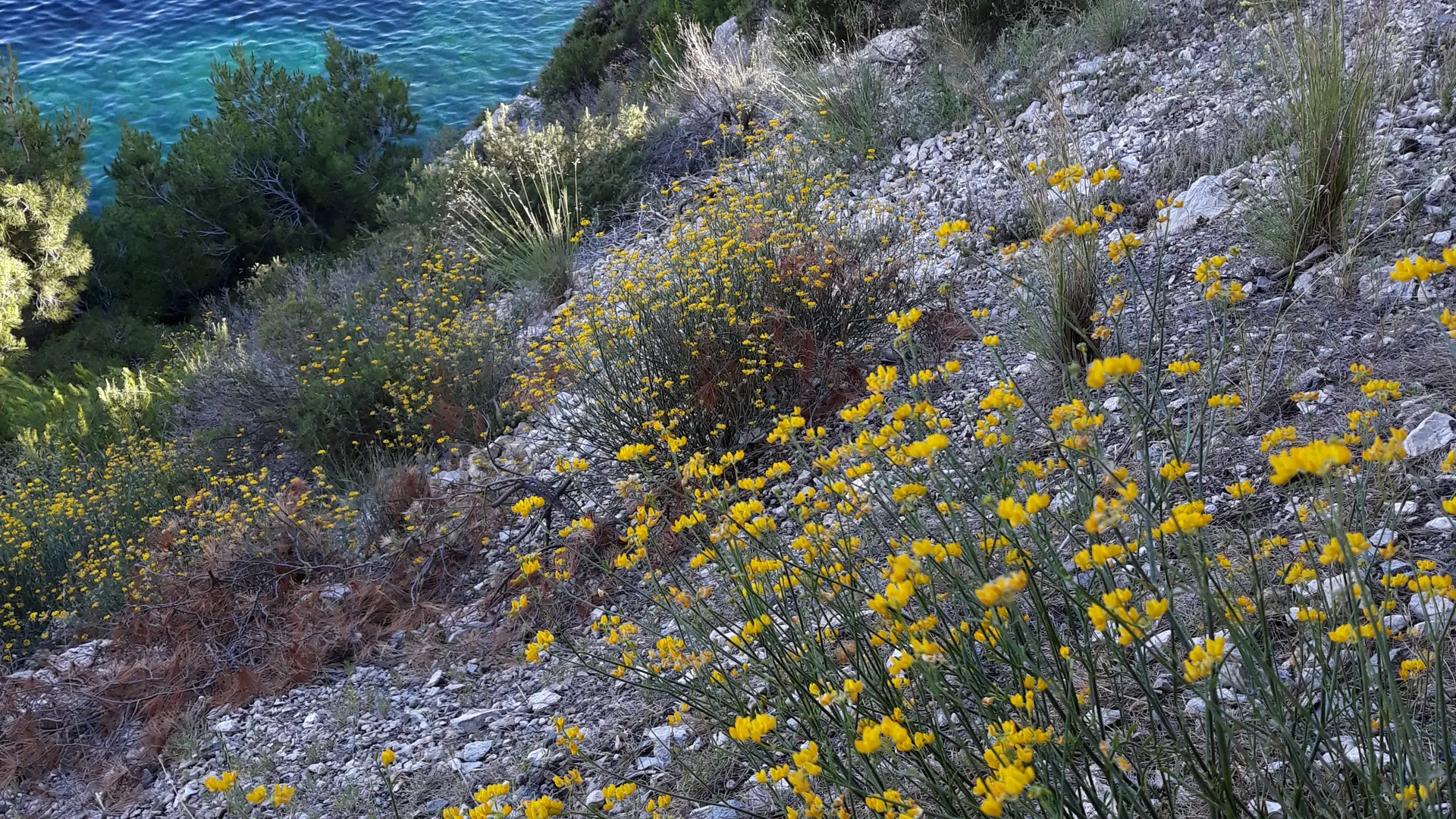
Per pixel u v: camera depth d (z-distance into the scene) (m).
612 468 4.60
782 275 4.75
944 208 6.25
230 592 4.70
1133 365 1.26
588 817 2.29
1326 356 3.28
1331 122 3.87
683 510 3.92
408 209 10.62
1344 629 1.34
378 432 6.44
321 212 14.59
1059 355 3.78
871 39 10.09
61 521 6.52
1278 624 2.10
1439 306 3.25
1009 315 4.54
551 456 5.30
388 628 4.27
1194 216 4.76
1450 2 5.67
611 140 9.95
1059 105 4.31
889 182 7.11
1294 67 4.98
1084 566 1.50
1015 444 2.79
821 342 4.59
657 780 2.70
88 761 3.94
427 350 6.69
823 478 2.86
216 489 6.69
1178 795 1.79
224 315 12.98
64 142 14.38
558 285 8.00
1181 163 5.27
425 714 3.61
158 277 13.79
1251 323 3.66
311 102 15.31
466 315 7.96
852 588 1.92
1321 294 3.69
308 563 4.93
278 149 14.35
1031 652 1.58
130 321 13.55
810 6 10.47
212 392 8.05
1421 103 4.80
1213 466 2.82
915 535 2.19
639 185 9.45
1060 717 1.74
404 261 9.45
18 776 3.94
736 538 2.11
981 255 5.28
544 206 9.24
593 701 3.28
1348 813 1.44
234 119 14.53
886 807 1.40
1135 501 1.55
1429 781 1.17
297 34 29.22
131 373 11.82
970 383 4.21
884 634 1.67
